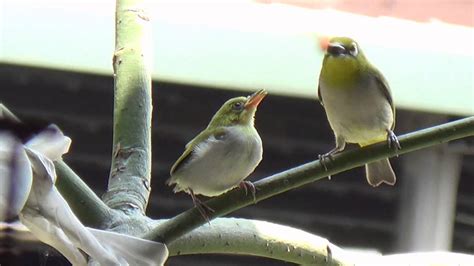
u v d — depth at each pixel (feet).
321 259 24.53
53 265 19.62
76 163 43.14
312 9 37.63
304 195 45.19
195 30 35.86
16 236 16.62
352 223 46.01
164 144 42.57
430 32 38.11
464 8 39.93
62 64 35.04
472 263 25.76
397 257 25.49
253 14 36.63
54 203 17.01
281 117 40.70
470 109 37.19
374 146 22.97
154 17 35.65
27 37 34.81
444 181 40.22
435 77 37.17
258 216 46.26
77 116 40.32
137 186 24.21
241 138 26.91
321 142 42.14
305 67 36.27
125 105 25.40
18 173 16.62
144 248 18.43
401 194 41.09
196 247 23.25
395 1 39.09
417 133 23.09
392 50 37.11
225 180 26.99
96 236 18.28
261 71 36.06
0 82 38.29
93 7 35.42
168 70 35.47
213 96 39.04
